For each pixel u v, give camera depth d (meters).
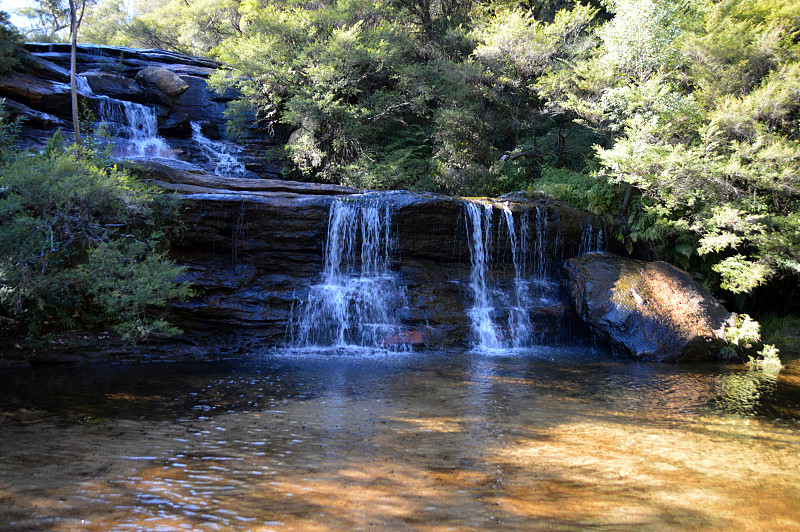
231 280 12.32
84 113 17.20
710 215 15.18
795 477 5.51
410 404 7.97
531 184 21.00
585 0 29.86
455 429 6.81
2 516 4.05
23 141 16.00
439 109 22.44
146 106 19.95
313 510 4.34
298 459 5.57
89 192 9.93
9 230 9.20
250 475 5.09
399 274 13.97
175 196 11.80
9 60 16.70
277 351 11.89
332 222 13.33
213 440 6.13
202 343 11.62
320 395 8.39
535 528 4.14
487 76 22.00
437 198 13.97
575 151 22.78
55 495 4.49
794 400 8.93
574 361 11.77
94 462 5.32
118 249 10.63
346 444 6.11
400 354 12.06
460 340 12.91
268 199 12.89
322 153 20.80
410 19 26.61
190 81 21.59
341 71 20.47
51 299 10.40
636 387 9.59
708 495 4.96
